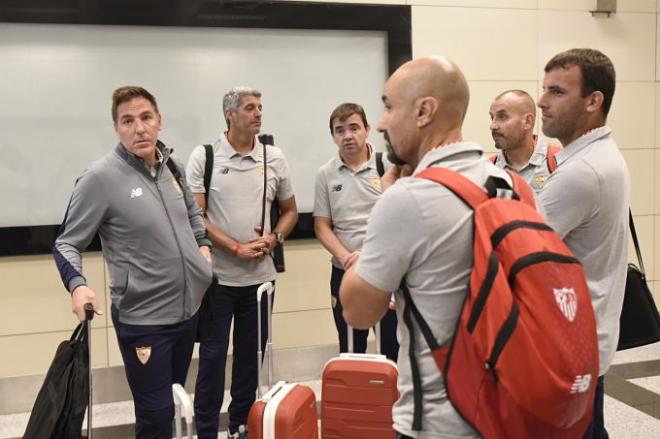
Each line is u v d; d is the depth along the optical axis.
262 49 3.98
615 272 1.78
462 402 1.16
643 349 4.48
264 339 3.20
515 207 1.20
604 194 1.69
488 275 1.13
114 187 2.24
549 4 4.42
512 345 1.09
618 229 1.75
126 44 3.77
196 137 3.92
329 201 3.25
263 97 4.02
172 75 3.86
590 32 4.52
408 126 1.30
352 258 1.82
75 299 2.04
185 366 2.47
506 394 1.11
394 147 1.34
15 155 3.66
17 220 3.68
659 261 4.79
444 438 1.19
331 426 2.57
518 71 4.40
